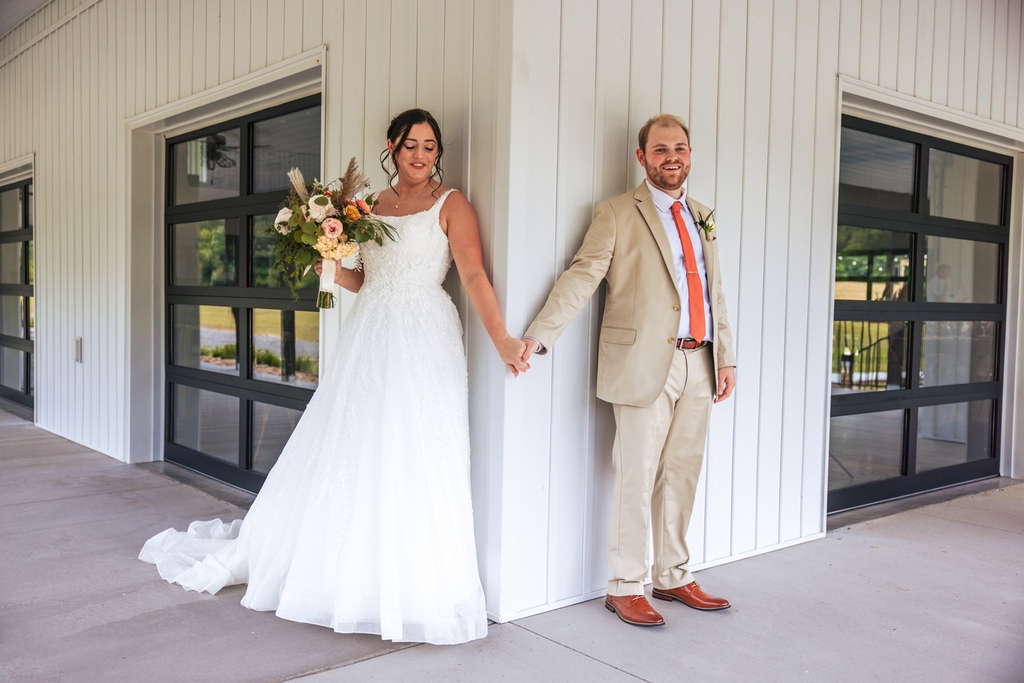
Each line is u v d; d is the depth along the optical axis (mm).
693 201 2928
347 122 3410
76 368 5898
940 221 4742
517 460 2703
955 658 2512
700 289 2785
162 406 5270
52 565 3166
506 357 2492
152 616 2674
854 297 4289
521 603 2758
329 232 2477
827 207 3850
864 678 2354
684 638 2611
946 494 4801
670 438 2857
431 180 2773
